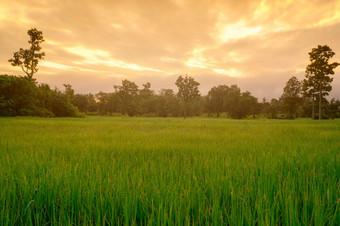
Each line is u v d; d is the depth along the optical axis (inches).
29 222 70.6
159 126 660.1
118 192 90.6
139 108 4392.2
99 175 113.0
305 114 3587.6
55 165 141.9
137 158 183.9
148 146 250.7
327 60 1998.0
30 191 91.2
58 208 86.0
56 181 99.8
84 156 180.7
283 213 76.6
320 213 67.2
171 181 103.1
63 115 2096.5
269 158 165.9
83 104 4220.0
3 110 1535.4
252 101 2972.4
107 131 476.7
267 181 106.8
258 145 262.7
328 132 440.1
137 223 78.4
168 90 4921.3
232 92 3149.6
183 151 225.1
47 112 1843.0
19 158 160.2
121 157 187.6
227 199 92.0
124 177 110.0
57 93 2143.2
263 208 78.2
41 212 78.0
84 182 101.5
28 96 1729.8
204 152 214.1
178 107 4229.8
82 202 84.9
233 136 377.4
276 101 4106.8
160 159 181.2
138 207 82.3
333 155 171.3
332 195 87.7
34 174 114.0
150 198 88.7
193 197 85.8
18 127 514.9
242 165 143.2
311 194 88.0
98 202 82.4
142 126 654.5
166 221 68.9
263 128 565.3
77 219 79.9
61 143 272.4
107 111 4500.5
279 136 378.0
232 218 68.7
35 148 228.1
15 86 1686.8
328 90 2015.3
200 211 76.8
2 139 297.1
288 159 158.7
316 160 159.3
